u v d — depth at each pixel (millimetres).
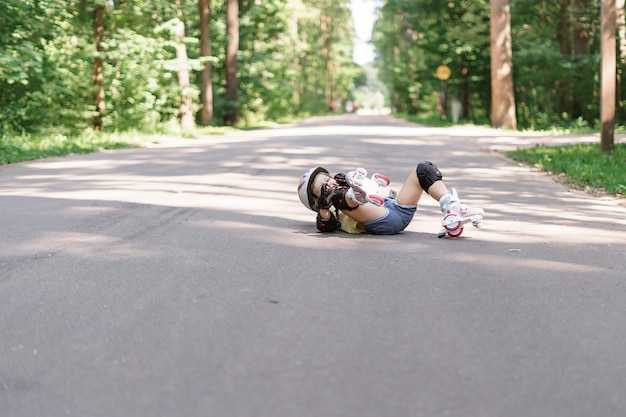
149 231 6945
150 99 27625
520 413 2852
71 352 3568
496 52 31469
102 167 14125
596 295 4641
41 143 18891
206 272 5215
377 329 3875
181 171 13133
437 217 7984
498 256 5836
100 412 2879
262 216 7949
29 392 3094
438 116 50938
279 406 2893
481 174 13094
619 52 30203
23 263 5543
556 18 34781
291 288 4758
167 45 26938
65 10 23641
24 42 21719
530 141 22047
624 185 10555
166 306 4328
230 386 3102
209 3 36281
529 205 9195
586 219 8055
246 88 41938
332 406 2891
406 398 2973
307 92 81875
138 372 3283
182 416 2820
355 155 16688
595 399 2998
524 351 3557
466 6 36094
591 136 23609
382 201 6414
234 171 13031
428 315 4145
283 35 46938
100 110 26031
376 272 5223
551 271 5320
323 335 3773
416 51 56250
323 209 6625
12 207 8578
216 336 3764
